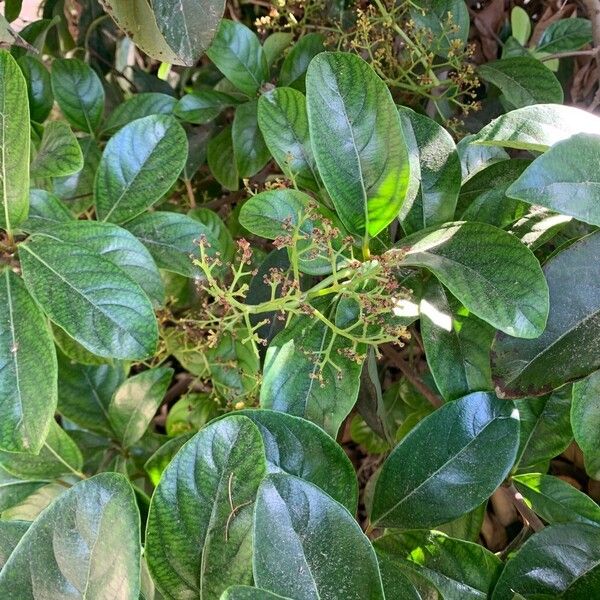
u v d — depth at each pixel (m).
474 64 0.65
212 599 0.29
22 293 0.34
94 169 0.55
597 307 0.34
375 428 0.44
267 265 0.46
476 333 0.37
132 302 0.34
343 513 0.28
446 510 0.36
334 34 0.60
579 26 0.62
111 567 0.27
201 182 0.69
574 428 0.36
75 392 0.49
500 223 0.38
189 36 0.39
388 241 0.39
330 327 0.37
